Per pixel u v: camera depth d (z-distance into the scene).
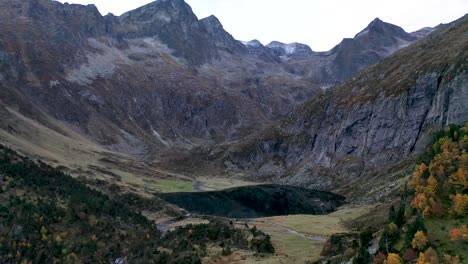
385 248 67.38
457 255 58.53
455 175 72.75
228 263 88.25
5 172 119.75
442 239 62.84
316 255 89.19
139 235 110.50
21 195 111.62
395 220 73.12
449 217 67.38
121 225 114.00
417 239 62.75
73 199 116.88
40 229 98.94
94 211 114.31
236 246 100.25
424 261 58.28
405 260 61.72
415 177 83.62
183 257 90.06
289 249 97.81
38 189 118.50
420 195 72.88
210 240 104.75
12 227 97.25
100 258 94.81
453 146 81.56
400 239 68.06
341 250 84.19
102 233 105.00
